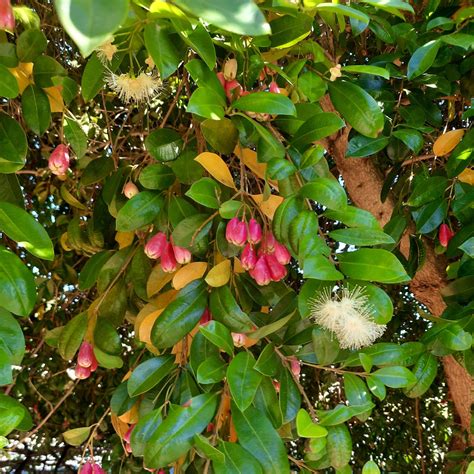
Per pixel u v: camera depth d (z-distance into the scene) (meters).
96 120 0.82
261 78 0.48
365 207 0.75
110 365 0.51
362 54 0.71
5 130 0.42
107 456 1.05
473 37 0.47
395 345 0.44
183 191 0.50
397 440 1.22
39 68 0.45
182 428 0.40
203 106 0.40
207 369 0.42
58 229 0.85
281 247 0.44
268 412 0.42
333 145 0.72
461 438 0.92
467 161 0.50
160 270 0.50
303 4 0.42
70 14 0.19
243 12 0.22
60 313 0.93
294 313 0.44
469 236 0.50
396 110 0.54
